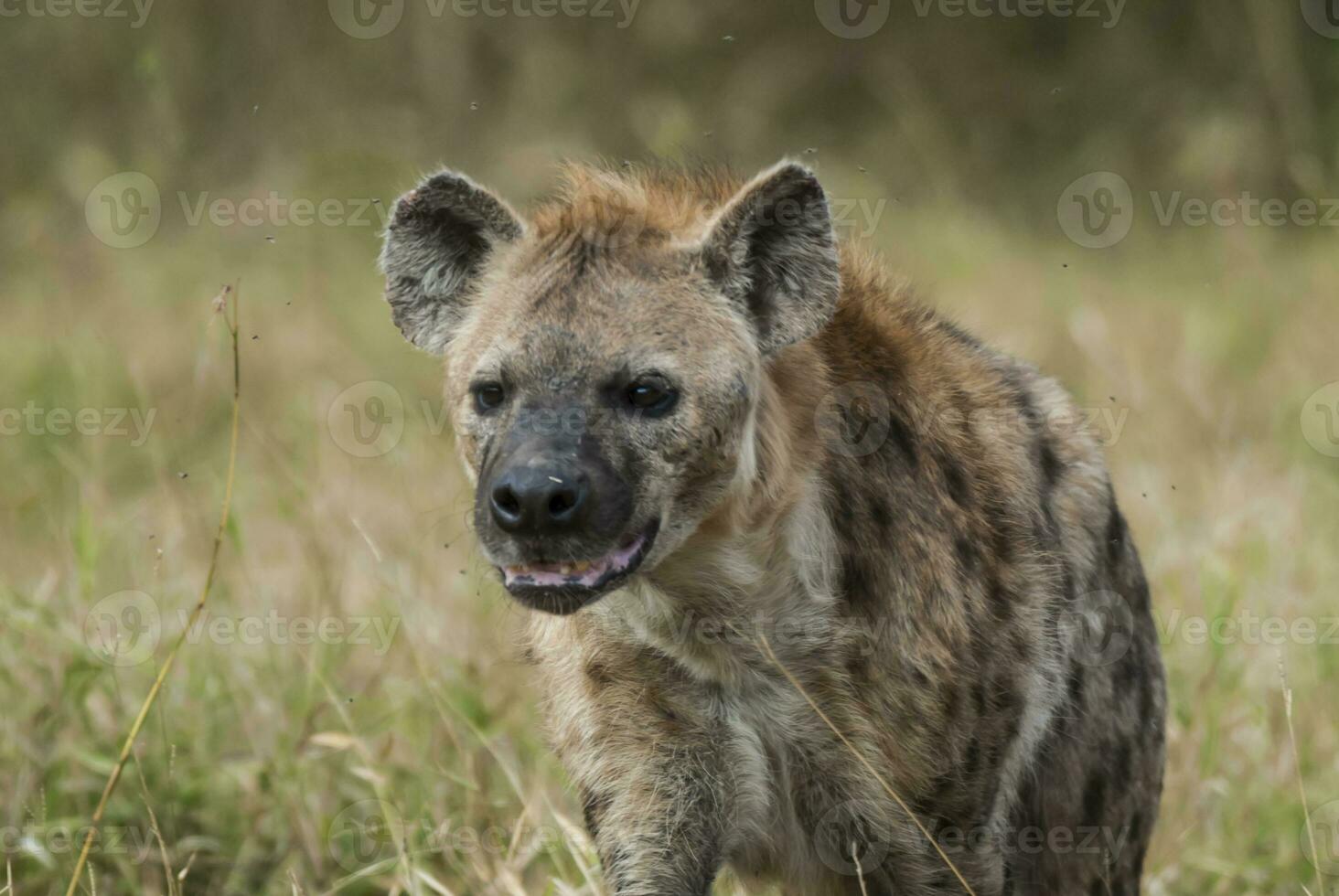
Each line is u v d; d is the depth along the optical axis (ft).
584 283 31.89
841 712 33.17
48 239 103.86
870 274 37.06
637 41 139.13
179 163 119.65
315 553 51.83
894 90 138.21
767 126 135.85
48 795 43.88
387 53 133.18
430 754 45.57
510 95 132.67
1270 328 84.69
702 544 32.01
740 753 33.42
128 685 47.83
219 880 43.62
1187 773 45.21
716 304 32.37
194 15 132.46
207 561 56.34
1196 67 135.64
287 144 121.80
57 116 129.49
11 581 54.44
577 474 29.68
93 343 83.05
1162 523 57.21
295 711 46.32
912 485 33.73
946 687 33.09
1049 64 143.02
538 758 45.06
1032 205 128.47
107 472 67.00
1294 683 48.57
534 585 30.30
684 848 33.24
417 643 48.34
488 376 31.58
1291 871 42.78
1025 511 35.47
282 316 92.27
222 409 79.20
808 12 143.43
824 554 32.76
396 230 34.09
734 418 31.63
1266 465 64.69
